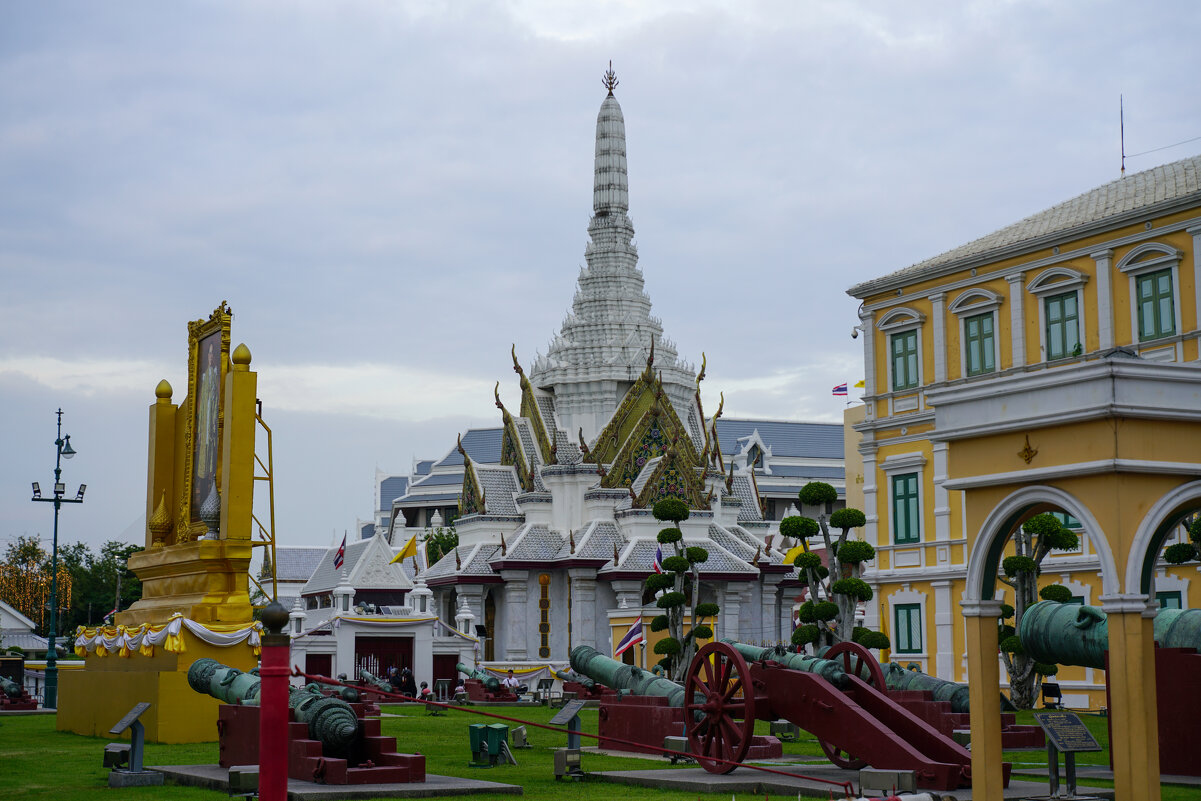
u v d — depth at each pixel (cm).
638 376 8356
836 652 2855
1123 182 5209
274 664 1652
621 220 9100
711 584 7331
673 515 5378
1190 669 2475
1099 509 1839
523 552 7594
